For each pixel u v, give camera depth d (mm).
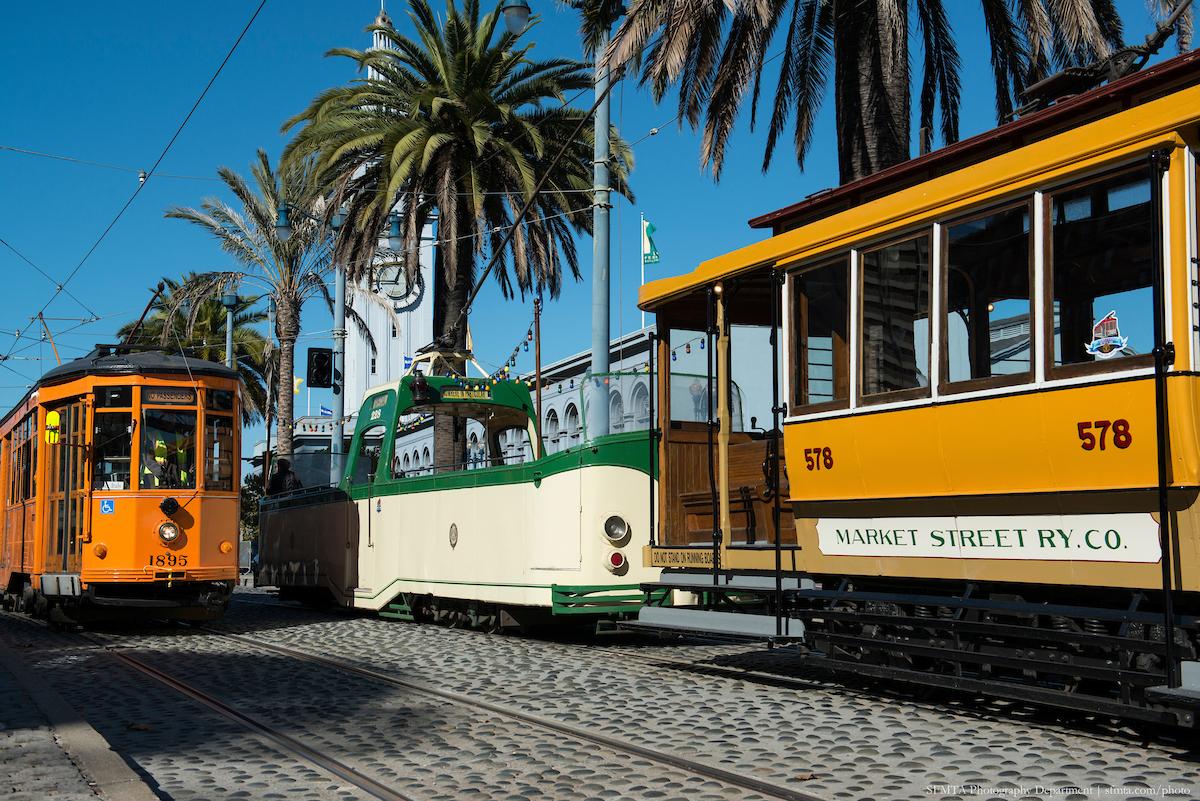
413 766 7238
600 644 14203
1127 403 7051
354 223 25891
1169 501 6895
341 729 8445
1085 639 7230
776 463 9906
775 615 9883
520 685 10469
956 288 8242
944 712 8594
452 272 24094
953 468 8258
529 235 25625
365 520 18531
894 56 15781
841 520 9312
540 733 8188
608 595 12734
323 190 26594
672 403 11594
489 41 25422
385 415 18359
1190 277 6840
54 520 16812
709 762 7184
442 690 10227
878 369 8891
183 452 16391
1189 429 6746
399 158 23500
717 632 10367
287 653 13359
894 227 8766
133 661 12711
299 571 21359
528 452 18469
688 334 11602
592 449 12930
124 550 15867
